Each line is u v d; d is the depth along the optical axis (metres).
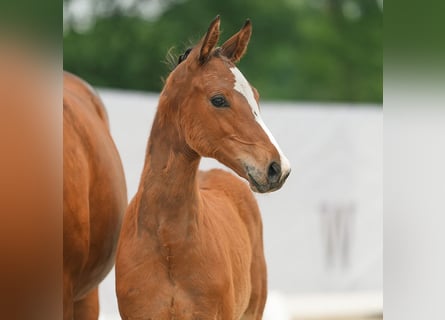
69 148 6.02
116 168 6.95
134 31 29.53
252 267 7.49
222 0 30.39
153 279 5.74
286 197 14.16
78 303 7.02
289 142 14.15
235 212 7.17
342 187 14.39
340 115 14.38
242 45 5.86
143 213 5.80
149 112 12.92
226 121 5.42
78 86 7.66
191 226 5.75
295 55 30.80
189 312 5.77
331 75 30.70
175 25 29.41
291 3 31.12
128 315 5.84
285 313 12.15
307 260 14.27
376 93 30.83
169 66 6.25
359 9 31.94
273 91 30.39
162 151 5.78
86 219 6.05
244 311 7.35
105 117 7.86
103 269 6.86
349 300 13.66
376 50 31.25
